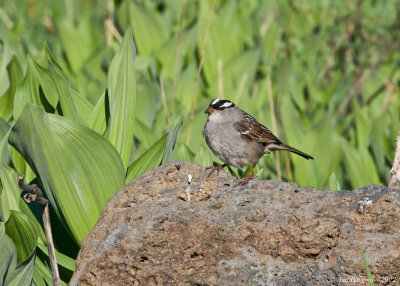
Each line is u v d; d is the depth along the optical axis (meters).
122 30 20.89
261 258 7.55
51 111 11.21
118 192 8.38
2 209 9.65
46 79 10.99
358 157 13.73
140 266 7.55
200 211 7.86
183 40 18.98
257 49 18.27
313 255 7.54
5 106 13.46
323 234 7.55
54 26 23.70
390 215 7.57
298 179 13.74
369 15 19.09
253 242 7.63
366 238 7.41
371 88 18.27
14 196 9.77
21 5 25.86
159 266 7.55
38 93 11.17
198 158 10.91
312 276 7.43
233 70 18.09
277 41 20.23
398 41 19.17
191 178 8.36
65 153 8.87
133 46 10.41
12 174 9.86
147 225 7.73
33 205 9.75
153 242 7.63
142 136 13.49
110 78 10.30
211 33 18.95
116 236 7.75
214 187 8.26
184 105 16.73
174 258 7.58
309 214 7.72
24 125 8.70
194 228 7.68
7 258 8.27
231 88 17.20
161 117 14.68
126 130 10.16
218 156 10.99
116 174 9.19
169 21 22.84
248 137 10.75
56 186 8.95
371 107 17.88
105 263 7.58
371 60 19.62
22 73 13.62
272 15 22.61
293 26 20.84
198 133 14.02
